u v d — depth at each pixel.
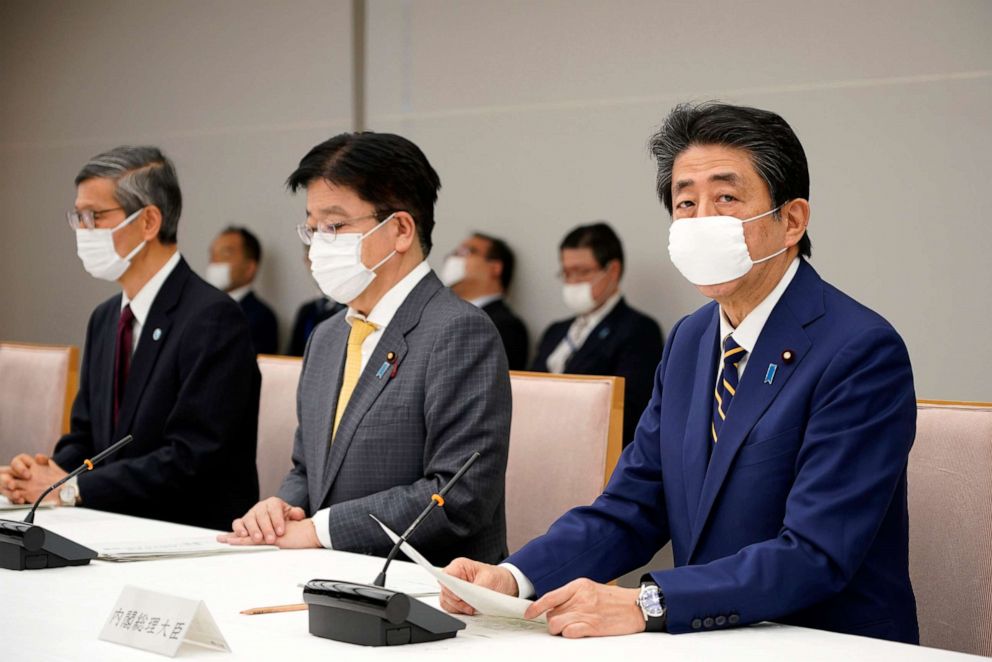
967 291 4.71
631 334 5.51
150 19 7.25
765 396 1.88
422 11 6.27
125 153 3.27
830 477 1.75
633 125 5.61
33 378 3.96
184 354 3.17
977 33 4.67
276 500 2.47
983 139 4.67
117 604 1.52
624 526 2.02
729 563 1.68
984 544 2.00
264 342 6.69
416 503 2.37
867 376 1.80
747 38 5.25
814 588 1.68
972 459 2.03
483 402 2.44
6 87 7.84
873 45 4.91
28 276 7.80
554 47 5.85
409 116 6.33
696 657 1.43
